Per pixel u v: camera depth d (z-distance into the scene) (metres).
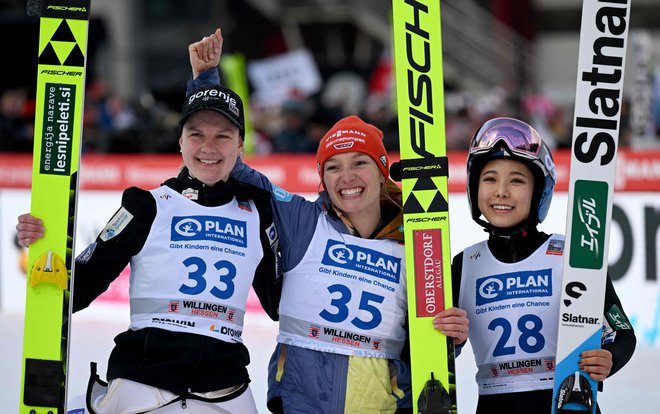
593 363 11.91
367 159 12.40
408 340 12.78
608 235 12.20
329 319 12.26
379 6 57.97
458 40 55.34
